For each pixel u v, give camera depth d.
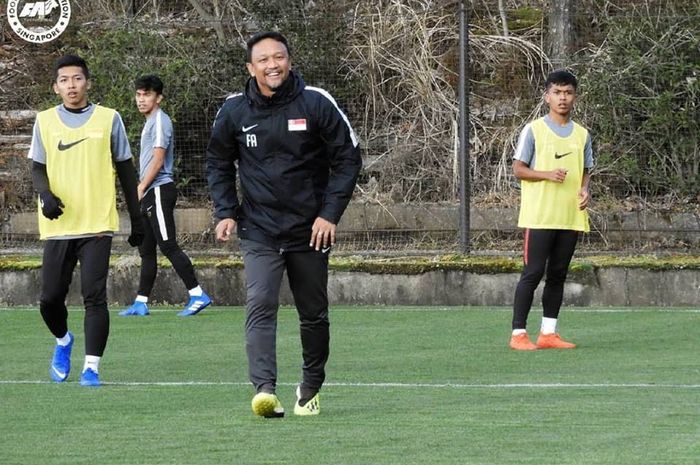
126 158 22.89
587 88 39.22
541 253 27.91
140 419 19.00
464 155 37.81
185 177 40.28
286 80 18.45
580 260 37.53
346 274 37.75
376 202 39.28
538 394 21.41
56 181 22.45
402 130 41.34
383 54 41.81
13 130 43.25
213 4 44.28
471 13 42.97
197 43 40.97
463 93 37.72
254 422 18.62
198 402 20.72
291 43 41.09
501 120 41.72
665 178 38.75
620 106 38.94
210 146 19.00
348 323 33.22
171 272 38.16
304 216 18.67
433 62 42.28
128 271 38.31
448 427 18.06
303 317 18.97
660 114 38.59
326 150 18.83
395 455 16.02
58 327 23.25
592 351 27.66
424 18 42.53
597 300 37.09
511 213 39.00
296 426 18.22
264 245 18.75
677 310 35.75
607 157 38.97
